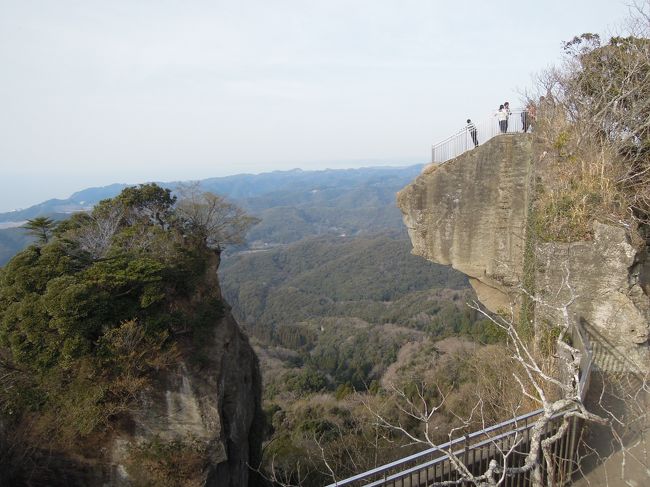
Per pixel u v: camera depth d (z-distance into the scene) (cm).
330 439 2011
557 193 1121
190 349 1456
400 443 1609
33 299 1280
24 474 1260
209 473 1336
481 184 1394
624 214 1046
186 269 1625
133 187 1939
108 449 1302
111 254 1541
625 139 1205
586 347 837
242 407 1795
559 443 635
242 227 2033
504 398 1210
